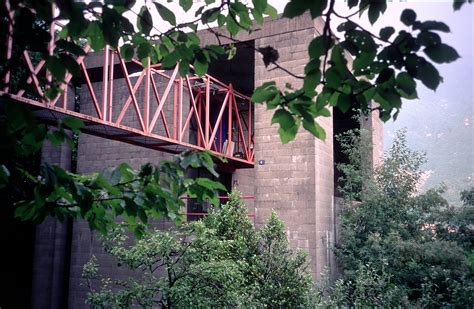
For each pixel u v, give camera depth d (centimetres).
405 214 1143
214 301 784
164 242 802
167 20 337
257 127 1194
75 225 1457
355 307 827
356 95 272
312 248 1082
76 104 1642
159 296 1083
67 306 1468
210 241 815
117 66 1357
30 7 260
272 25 1190
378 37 252
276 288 861
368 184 1172
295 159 1138
